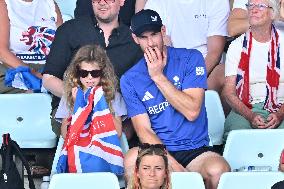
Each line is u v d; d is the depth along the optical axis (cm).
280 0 2952
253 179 2434
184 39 3222
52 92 2825
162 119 2677
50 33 3195
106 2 2798
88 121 2631
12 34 3155
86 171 2583
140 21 2603
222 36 3216
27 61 3166
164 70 2681
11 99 2922
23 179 2667
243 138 2680
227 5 3238
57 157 2675
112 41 2827
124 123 2761
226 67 2962
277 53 2931
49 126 2934
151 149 2244
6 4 3153
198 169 2594
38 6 3203
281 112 2872
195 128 2686
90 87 2638
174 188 2425
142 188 2255
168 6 3219
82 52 2645
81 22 2847
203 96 2694
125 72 2747
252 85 2948
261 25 2905
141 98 2670
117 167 2602
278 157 2683
